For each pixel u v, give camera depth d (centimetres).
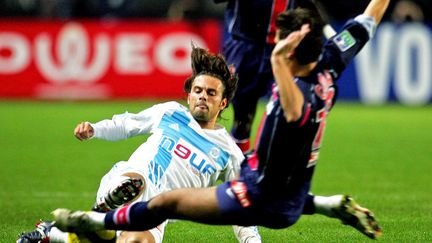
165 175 2208
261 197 1864
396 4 7175
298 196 1898
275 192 1866
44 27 7000
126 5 7644
